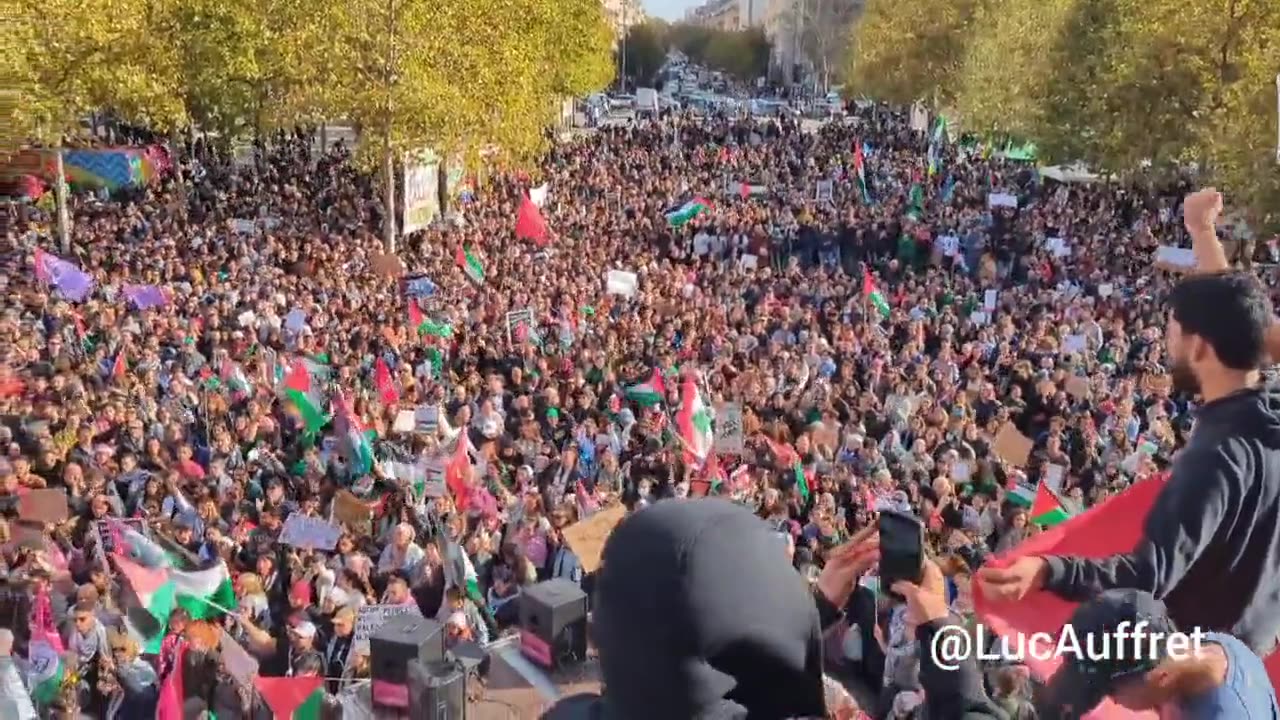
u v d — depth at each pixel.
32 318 20.14
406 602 10.07
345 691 8.16
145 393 16.66
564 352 20.11
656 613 1.66
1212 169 34.34
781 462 13.85
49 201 31.67
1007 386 18.38
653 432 16.09
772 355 19.95
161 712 8.91
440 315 22.31
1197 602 2.46
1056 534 2.79
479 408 16.70
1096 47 42.34
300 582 10.80
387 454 15.07
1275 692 2.60
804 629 1.73
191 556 11.05
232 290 23.02
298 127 50.78
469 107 32.59
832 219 37.91
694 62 165.12
